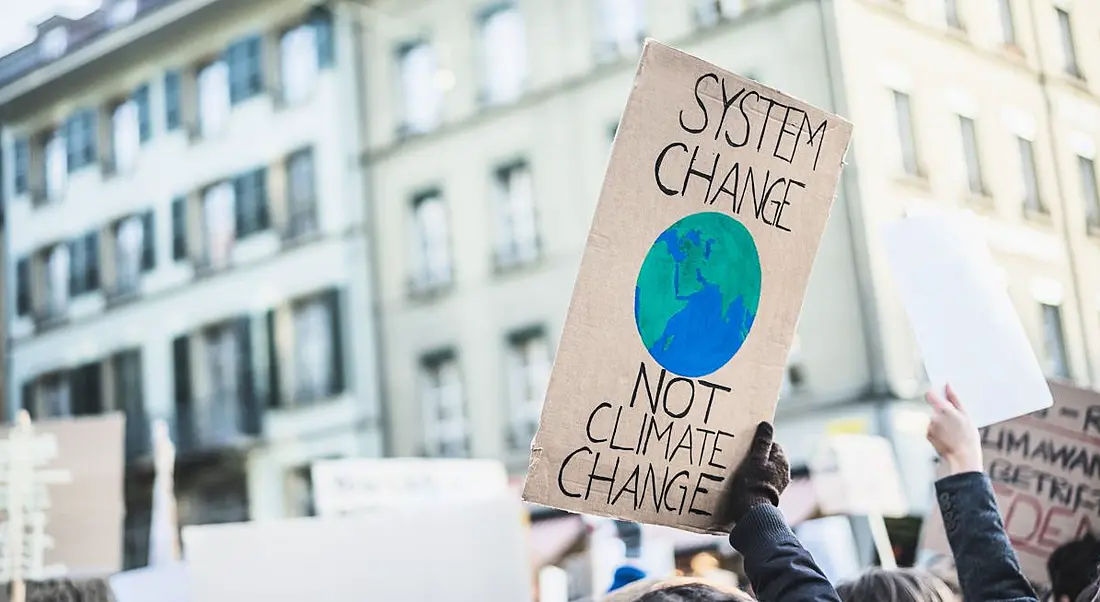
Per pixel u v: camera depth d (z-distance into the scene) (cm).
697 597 178
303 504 2795
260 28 2908
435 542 325
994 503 212
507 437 2523
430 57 2656
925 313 239
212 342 3012
